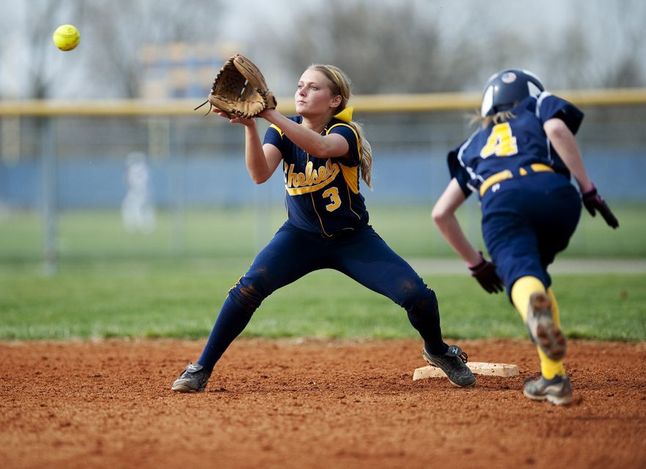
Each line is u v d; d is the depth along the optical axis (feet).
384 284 59.62
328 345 93.04
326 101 59.57
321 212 59.36
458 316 108.88
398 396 61.41
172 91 409.90
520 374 72.54
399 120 331.36
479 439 48.16
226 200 328.49
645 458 44.73
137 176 339.16
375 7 489.67
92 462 44.34
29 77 515.09
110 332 100.73
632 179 281.33
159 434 49.60
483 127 56.75
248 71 54.49
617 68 470.80
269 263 60.75
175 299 129.18
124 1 532.32
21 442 48.24
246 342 95.35
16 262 208.85
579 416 53.36
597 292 127.85
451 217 58.59
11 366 79.51
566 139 52.60
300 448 46.42
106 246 245.45
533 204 52.39
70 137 345.51
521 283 50.31
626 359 80.18
